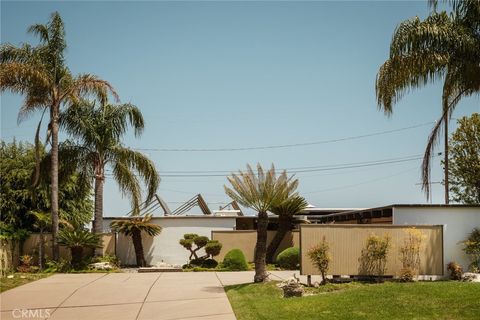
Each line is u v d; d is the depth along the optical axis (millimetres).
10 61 21172
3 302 12531
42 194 25812
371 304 9992
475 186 25609
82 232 21328
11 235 20797
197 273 19594
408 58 13984
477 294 10164
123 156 24422
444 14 14367
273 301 11367
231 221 24766
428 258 14336
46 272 20172
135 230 23219
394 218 17625
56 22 21938
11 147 27375
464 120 25578
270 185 14805
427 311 9328
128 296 13305
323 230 14211
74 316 10797
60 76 21922
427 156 16297
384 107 14398
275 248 23188
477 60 14039
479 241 16984
